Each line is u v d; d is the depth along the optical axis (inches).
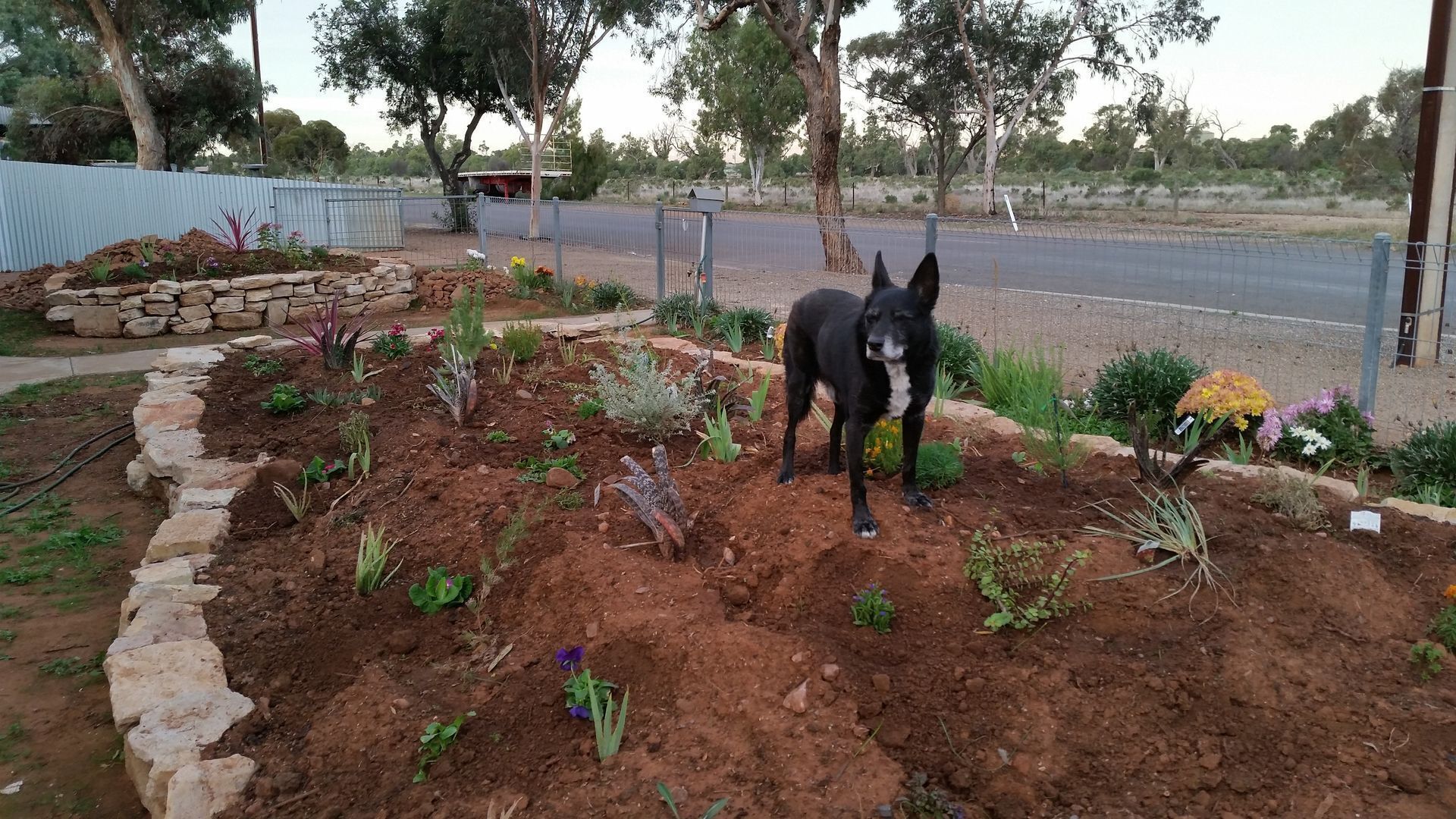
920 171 3302.2
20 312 533.3
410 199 852.0
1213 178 2018.9
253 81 1326.3
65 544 233.3
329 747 135.6
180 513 217.6
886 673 137.3
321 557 193.0
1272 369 360.5
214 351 375.2
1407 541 168.2
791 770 119.0
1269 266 688.4
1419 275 354.6
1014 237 390.9
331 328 342.0
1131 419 190.1
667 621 148.8
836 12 697.0
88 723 158.9
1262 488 183.0
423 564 188.9
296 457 252.2
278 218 854.5
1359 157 1609.3
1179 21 1509.6
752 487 199.8
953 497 188.2
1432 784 114.3
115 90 1333.7
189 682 150.4
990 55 1610.5
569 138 1809.8
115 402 367.9
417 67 1417.3
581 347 378.9
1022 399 274.7
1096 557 158.9
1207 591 151.5
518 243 1032.8
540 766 127.2
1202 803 114.9
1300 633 142.4
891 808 112.4
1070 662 138.2
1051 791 117.7
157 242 585.6
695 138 2945.4
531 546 184.9
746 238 665.0
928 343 163.5
